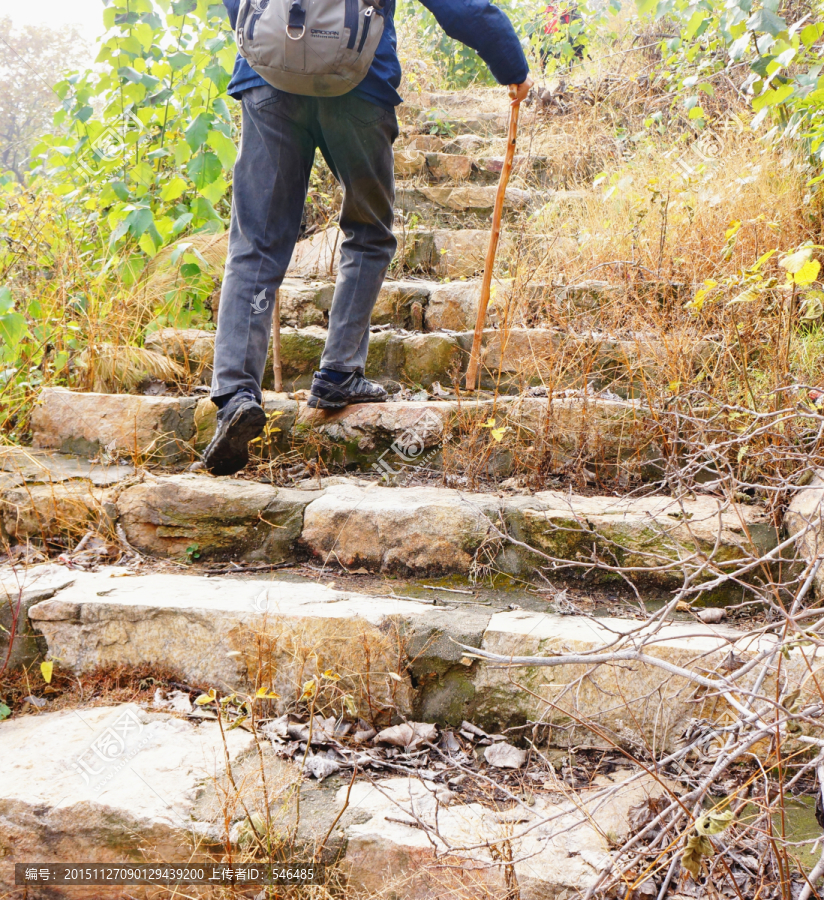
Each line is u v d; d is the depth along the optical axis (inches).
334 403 92.4
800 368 81.4
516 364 102.5
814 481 72.0
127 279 113.7
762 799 44.1
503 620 65.1
